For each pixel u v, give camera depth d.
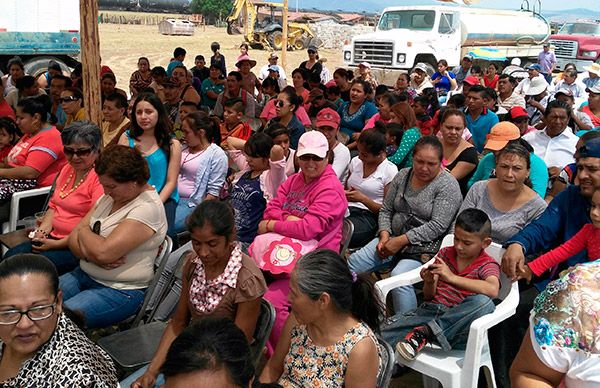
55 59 14.55
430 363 3.41
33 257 2.27
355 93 8.12
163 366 1.61
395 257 4.70
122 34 44.47
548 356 2.01
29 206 5.50
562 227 3.77
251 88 10.78
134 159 3.60
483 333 3.32
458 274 3.77
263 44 36.72
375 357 2.61
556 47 24.12
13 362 2.36
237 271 3.11
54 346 2.28
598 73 13.36
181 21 47.59
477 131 7.11
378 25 20.86
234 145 6.75
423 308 3.71
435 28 19.30
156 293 4.01
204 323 1.69
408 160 6.18
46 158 5.48
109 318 3.68
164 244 3.87
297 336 2.74
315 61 15.65
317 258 2.58
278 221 4.18
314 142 4.09
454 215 4.50
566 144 5.99
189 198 5.47
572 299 1.97
